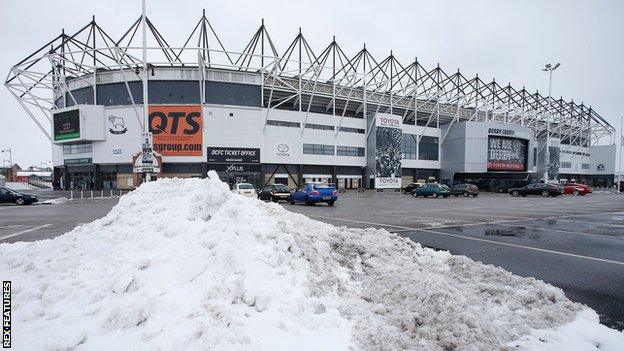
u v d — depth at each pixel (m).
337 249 5.65
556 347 3.34
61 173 45.59
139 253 4.39
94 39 40.22
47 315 3.29
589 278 5.91
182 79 38.66
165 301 3.29
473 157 56.94
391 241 6.76
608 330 3.72
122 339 2.90
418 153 57.41
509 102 65.75
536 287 4.70
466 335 3.20
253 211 6.21
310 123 45.59
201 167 39.31
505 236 10.33
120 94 39.41
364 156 50.97
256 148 41.03
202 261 3.80
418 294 3.84
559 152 72.38
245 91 40.91
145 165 21.03
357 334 3.30
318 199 22.02
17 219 14.62
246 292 3.52
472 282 4.96
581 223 13.66
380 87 51.97
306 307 3.72
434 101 59.47
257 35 42.66
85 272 4.24
